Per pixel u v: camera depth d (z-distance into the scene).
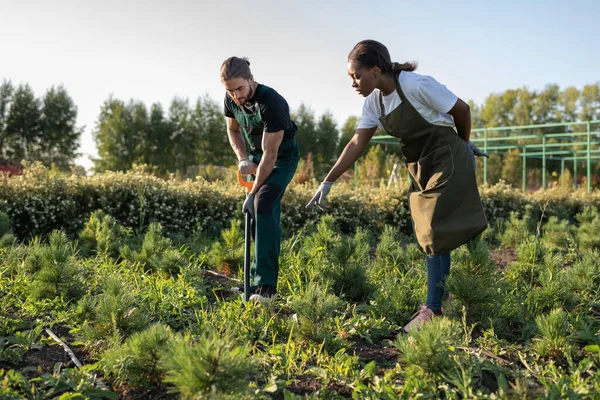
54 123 29.41
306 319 2.80
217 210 7.21
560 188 12.12
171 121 31.27
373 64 2.80
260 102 3.39
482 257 3.09
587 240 6.52
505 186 10.53
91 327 2.64
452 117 2.93
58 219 6.41
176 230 6.85
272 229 3.50
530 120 48.28
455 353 2.44
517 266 4.36
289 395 2.02
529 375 2.35
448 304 3.06
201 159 31.78
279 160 3.63
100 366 2.35
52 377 2.25
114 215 6.62
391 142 22.12
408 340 2.34
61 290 3.37
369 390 2.20
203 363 1.67
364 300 3.75
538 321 2.75
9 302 3.21
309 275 4.01
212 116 31.91
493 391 2.29
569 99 47.69
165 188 7.02
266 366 2.45
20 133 28.84
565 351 2.58
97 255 4.80
